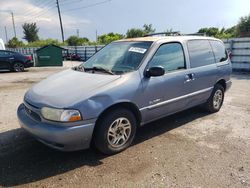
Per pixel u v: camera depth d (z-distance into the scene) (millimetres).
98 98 3393
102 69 4117
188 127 4883
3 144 4074
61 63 20875
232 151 3895
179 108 4699
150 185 3031
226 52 6047
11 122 5141
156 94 4102
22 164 3469
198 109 5992
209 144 4133
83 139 3332
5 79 11781
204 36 5582
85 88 3473
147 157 3689
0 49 16328
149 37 4754
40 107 3352
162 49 4332
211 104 5613
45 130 3215
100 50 4969
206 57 5281
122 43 4719
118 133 3746
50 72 15180
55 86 3705
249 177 3211
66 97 3330
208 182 3098
